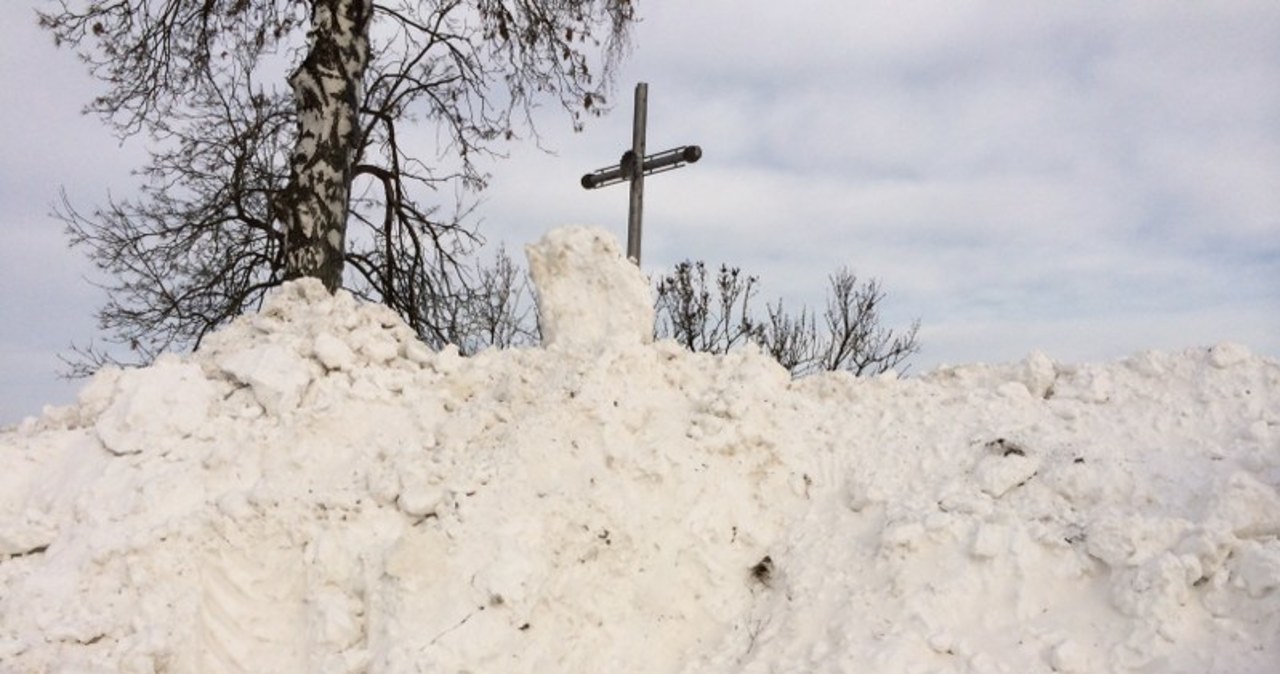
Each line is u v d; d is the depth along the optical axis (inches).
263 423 223.5
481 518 188.7
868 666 165.0
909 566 183.5
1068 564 174.6
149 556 189.5
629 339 231.6
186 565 190.9
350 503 197.5
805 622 182.4
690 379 235.3
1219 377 213.3
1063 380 230.4
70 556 191.2
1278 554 160.7
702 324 707.4
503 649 172.9
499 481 196.1
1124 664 157.2
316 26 335.0
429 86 481.1
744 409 219.1
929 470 206.7
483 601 177.0
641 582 192.2
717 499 205.6
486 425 213.8
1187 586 163.0
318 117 330.3
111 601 183.8
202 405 226.4
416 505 193.0
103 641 178.4
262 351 238.5
